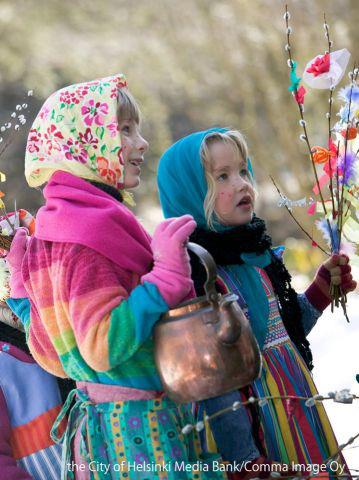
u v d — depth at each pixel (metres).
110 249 4.11
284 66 18.80
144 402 4.16
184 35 21.62
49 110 4.48
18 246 4.63
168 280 3.98
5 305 4.79
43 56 23.33
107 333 3.95
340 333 12.94
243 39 19.23
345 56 4.79
